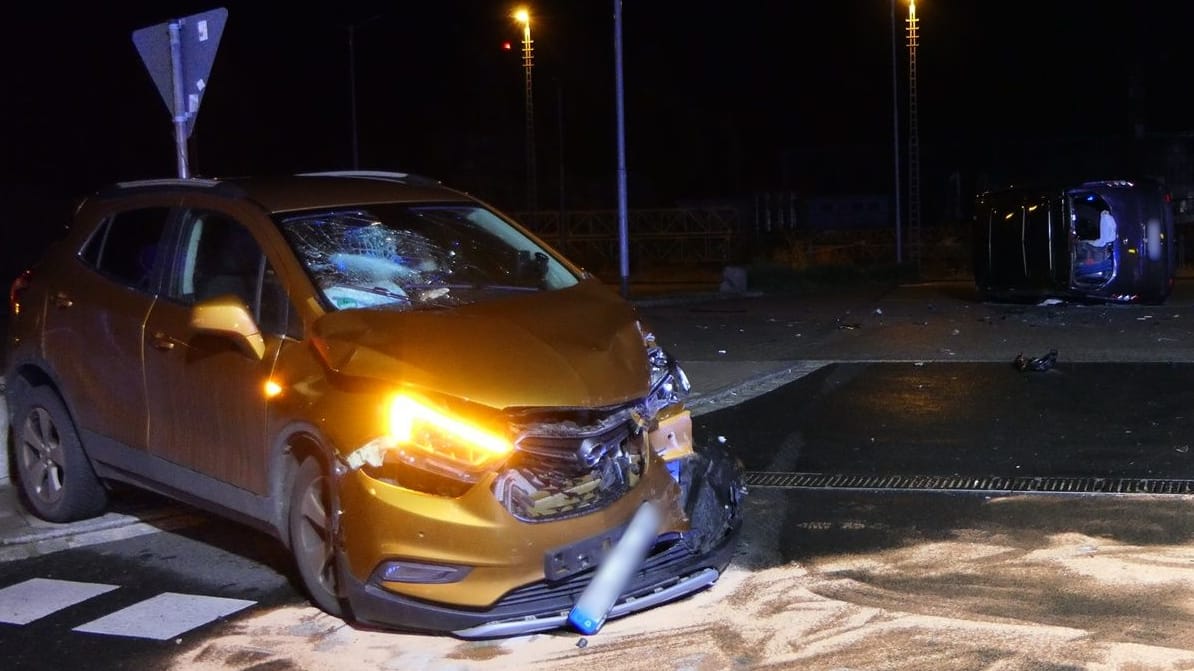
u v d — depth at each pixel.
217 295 6.45
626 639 5.46
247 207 6.53
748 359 13.60
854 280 26.95
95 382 7.07
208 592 6.36
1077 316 17.28
